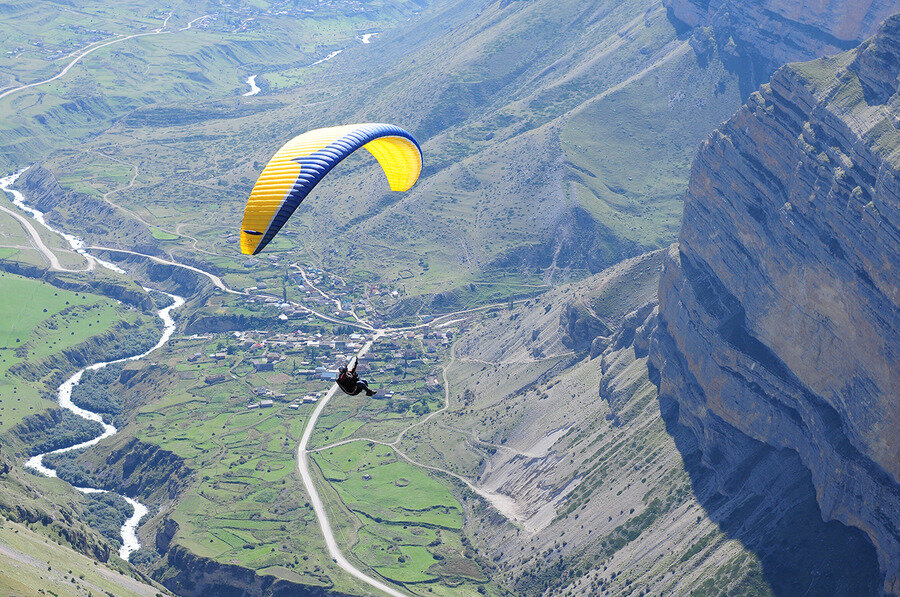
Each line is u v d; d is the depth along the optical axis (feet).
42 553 598.75
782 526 593.01
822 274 581.53
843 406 568.41
